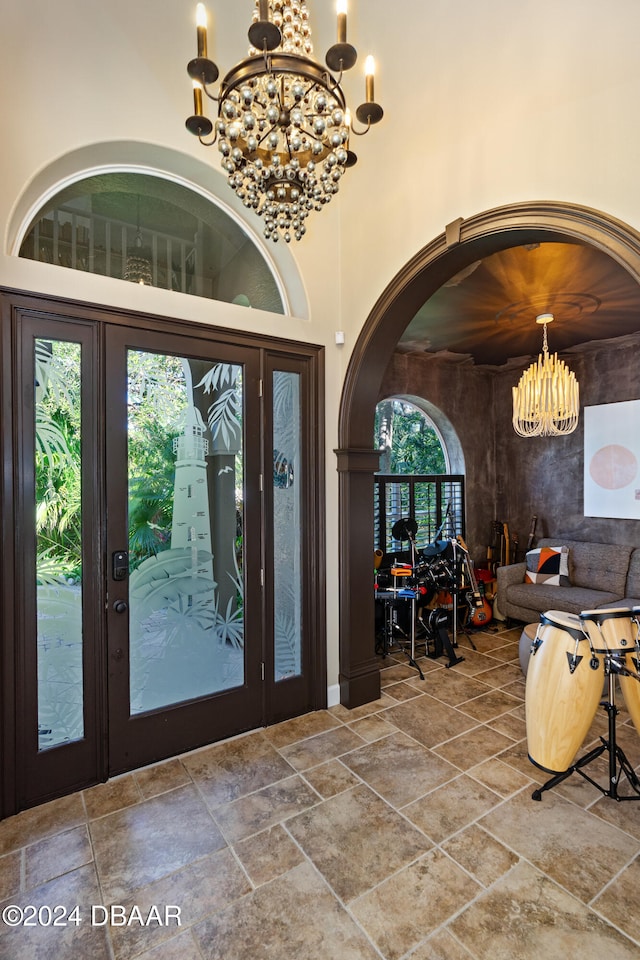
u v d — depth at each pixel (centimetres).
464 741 262
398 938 149
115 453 233
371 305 289
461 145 232
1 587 203
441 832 194
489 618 475
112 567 232
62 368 220
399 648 417
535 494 526
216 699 263
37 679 215
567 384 372
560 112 192
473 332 417
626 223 172
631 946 145
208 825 199
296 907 160
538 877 171
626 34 171
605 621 208
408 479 497
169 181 264
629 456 448
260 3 128
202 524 261
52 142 215
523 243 221
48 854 184
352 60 133
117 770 234
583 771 237
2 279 203
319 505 301
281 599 293
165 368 249
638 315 374
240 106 136
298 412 299
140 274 263
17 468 208
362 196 295
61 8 216
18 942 150
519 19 203
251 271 298
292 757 248
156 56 240
